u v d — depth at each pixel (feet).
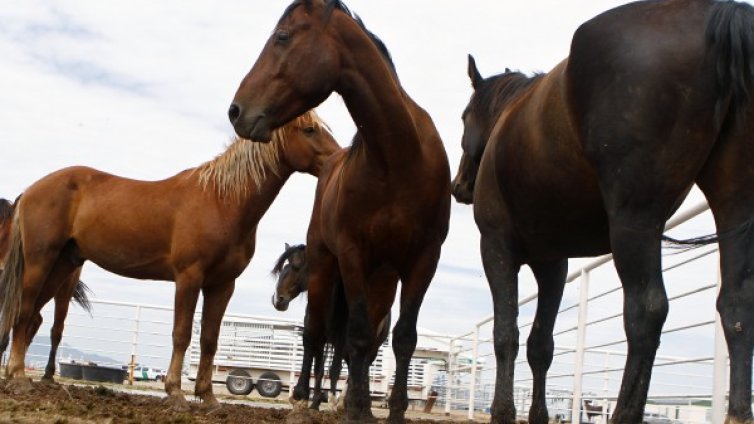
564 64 12.66
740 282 11.10
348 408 17.66
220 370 62.64
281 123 16.58
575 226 13.50
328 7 16.60
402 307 17.84
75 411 18.04
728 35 10.40
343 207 17.53
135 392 39.06
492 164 15.03
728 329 11.03
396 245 17.46
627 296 11.02
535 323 16.78
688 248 12.58
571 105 11.81
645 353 10.80
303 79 16.30
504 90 17.08
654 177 10.82
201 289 25.13
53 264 27.68
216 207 24.67
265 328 63.00
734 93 10.64
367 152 17.03
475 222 15.89
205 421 20.02
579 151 12.02
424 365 72.33
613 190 11.08
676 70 10.69
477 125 17.69
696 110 10.67
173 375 23.58
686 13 11.03
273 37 16.60
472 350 46.57
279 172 25.52
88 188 27.68
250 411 25.93
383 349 67.62
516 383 40.04
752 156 10.98
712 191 11.53
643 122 10.79
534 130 13.07
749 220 11.16
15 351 26.94
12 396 22.41
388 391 66.90
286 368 62.49
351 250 17.54
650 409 28.99
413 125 16.93
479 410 62.64
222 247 24.56
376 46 17.31
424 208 17.30
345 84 16.74
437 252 17.84
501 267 15.16
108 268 27.07
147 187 26.50
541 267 16.62
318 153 25.46
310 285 22.26
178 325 24.00
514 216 14.70
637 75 10.85
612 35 11.27
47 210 27.37
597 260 23.13
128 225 25.94
